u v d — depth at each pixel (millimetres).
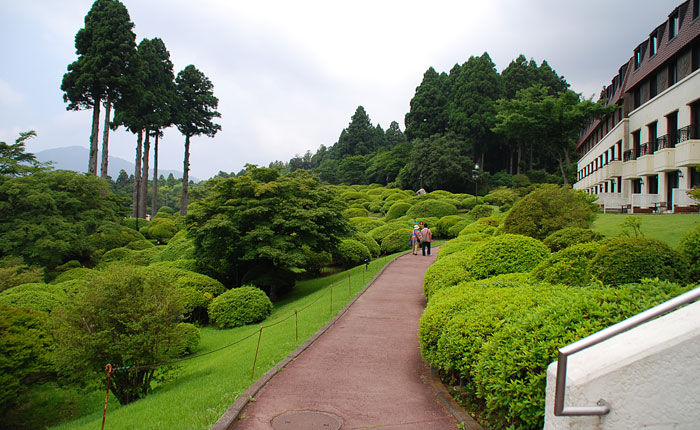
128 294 7656
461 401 5211
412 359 7180
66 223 21344
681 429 2127
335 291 14703
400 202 42469
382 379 6199
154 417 5547
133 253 25125
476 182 53844
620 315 3689
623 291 4113
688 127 18469
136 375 7730
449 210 38469
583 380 2260
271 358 7559
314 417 4875
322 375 6387
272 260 17547
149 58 40844
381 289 13922
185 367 9430
